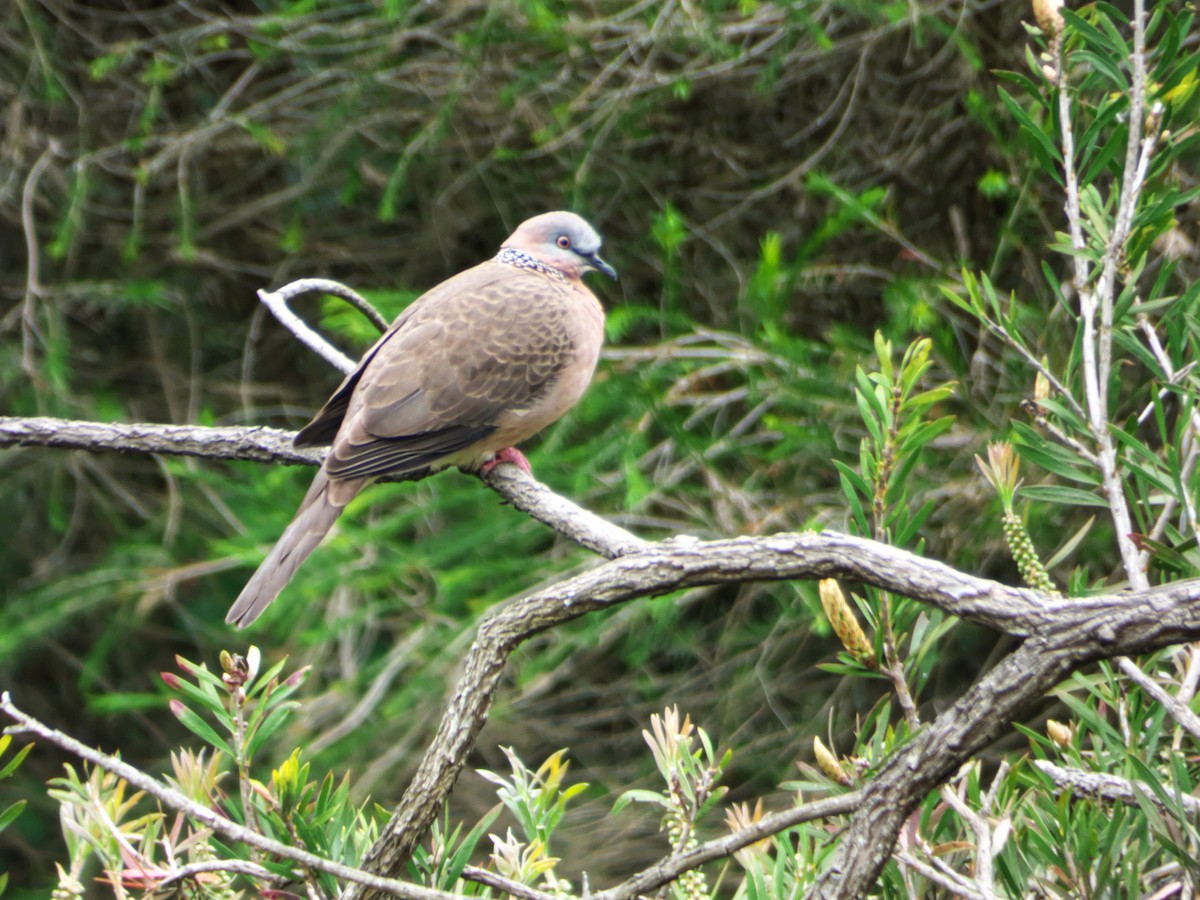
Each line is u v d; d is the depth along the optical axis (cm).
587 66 1333
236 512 1245
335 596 1173
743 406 1237
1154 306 461
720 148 1341
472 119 1373
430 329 763
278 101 1386
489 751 1240
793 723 1180
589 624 1100
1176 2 955
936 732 306
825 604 397
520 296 791
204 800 400
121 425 695
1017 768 377
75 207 1313
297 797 384
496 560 1123
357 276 1533
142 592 1336
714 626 1287
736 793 1161
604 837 1112
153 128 1510
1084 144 478
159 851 524
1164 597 297
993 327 464
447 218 1426
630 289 1359
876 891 407
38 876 1439
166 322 1554
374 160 1420
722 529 1093
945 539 1077
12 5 1470
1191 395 407
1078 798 381
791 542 366
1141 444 419
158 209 1513
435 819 380
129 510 1541
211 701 390
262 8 1472
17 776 1506
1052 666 301
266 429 721
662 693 1238
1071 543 450
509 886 365
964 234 1224
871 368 1047
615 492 1152
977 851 350
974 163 1221
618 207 1367
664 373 1093
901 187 1274
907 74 1322
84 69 1529
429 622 1130
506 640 388
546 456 1084
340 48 1286
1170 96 476
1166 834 331
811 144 1340
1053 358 955
